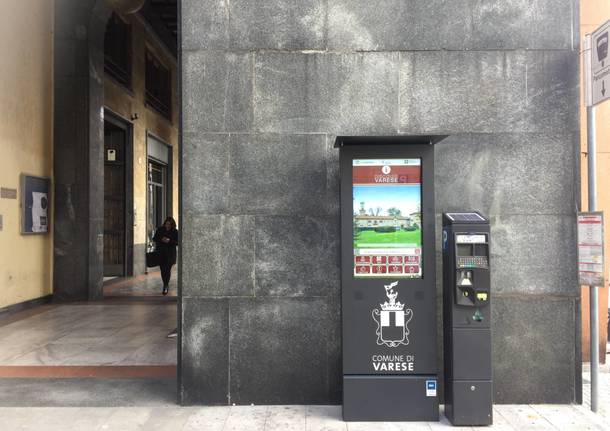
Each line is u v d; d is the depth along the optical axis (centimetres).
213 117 512
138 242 1708
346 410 462
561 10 518
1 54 949
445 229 475
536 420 467
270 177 513
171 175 2170
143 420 470
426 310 462
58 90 1149
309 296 509
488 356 452
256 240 511
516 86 518
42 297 1101
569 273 514
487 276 450
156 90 2006
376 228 466
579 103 518
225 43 514
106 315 978
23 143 1030
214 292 509
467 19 518
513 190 517
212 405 506
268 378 507
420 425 455
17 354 700
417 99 518
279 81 514
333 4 518
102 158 1230
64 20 1152
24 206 1018
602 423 461
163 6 1738
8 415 482
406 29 518
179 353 509
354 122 515
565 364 510
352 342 462
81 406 505
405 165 469
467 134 517
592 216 486
